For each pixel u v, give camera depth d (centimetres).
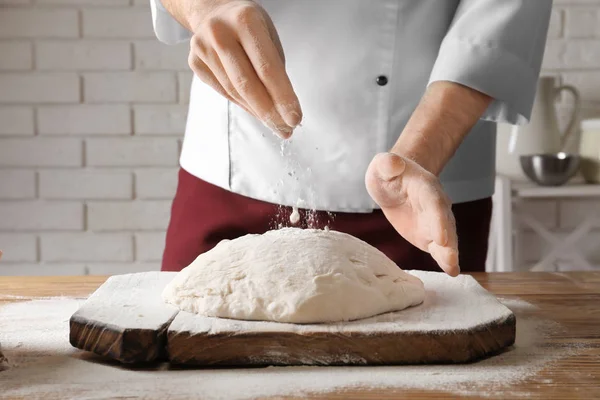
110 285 96
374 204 119
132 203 219
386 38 115
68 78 214
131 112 216
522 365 77
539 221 224
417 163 88
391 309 84
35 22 212
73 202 218
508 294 109
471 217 125
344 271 84
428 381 72
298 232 92
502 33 98
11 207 218
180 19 88
